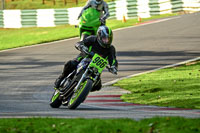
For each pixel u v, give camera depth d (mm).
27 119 21703
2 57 67875
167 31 82312
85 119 20672
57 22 110875
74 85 27094
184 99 34906
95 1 41969
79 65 26875
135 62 58156
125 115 24234
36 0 148375
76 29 98375
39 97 37000
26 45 80625
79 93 26516
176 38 74625
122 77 48719
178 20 94875
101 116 23844
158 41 73188
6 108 30016
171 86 41531
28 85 44188
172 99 35094
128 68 54344
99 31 26078
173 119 19547
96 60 26016
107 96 37906
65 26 108812
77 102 26734
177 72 50062
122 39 77812
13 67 57656
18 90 41156
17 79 48250
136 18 110938
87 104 32656
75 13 108938
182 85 41812
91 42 26516
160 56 61500
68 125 19219
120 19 111438
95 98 36688
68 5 142750
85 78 26453
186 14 104062
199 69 51188
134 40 75875
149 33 82000
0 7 138500
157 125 18438
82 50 26266
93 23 41844
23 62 61688
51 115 25016
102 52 26344
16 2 146125
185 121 19109
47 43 81250
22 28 112500
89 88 26141
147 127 18016
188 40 72125
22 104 32438
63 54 67312
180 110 27984
